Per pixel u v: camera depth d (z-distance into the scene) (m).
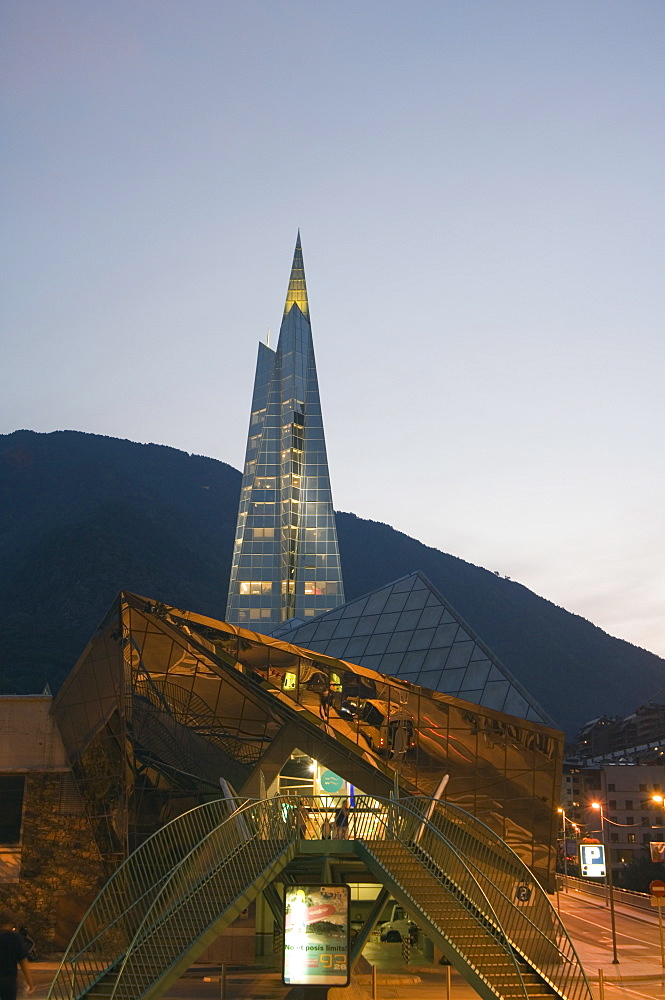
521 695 56.47
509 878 39.66
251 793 48.97
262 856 28.56
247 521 161.75
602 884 94.62
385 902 31.31
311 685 49.94
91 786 47.03
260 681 49.12
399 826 30.53
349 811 30.91
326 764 50.50
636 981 42.91
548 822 51.91
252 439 168.88
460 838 39.72
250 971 43.41
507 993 24.91
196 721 48.34
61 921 45.94
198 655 47.88
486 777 51.44
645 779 159.00
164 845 37.53
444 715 51.41
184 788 47.31
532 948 26.36
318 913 26.70
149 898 34.59
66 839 47.00
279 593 157.50
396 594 71.88
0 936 18.20
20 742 48.34
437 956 46.03
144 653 46.91
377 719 50.75
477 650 61.72
